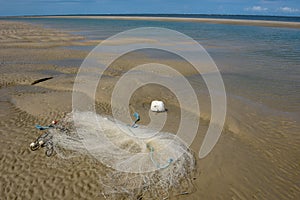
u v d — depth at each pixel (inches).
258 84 392.8
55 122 232.2
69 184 162.6
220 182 171.0
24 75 403.2
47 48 695.7
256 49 755.4
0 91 327.3
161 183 160.9
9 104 278.7
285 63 555.2
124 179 163.8
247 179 175.9
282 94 348.8
